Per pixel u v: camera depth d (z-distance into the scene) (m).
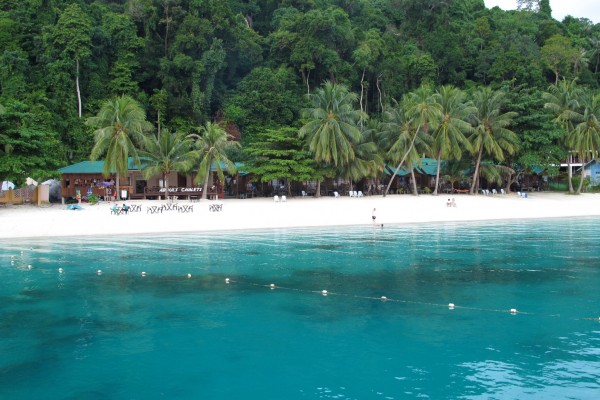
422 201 58.34
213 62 81.00
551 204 60.66
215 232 40.91
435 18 109.81
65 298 21.27
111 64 82.06
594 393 12.30
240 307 19.88
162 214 46.94
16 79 69.25
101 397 12.33
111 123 54.94
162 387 12.84
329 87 61.75
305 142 63.75
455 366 13.95
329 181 72.88
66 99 72.62
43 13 78.25
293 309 19.55
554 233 40.78
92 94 77.56
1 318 18.53
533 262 28.38
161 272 26.14
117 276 25.33
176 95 84.56
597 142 68.69
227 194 68.75
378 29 109.62
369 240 36.84
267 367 14.01
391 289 22.41
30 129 53.00
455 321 17.92
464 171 74.56
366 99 99.31
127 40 81.81
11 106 53.56
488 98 67.69
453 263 28.17
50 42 74.31
